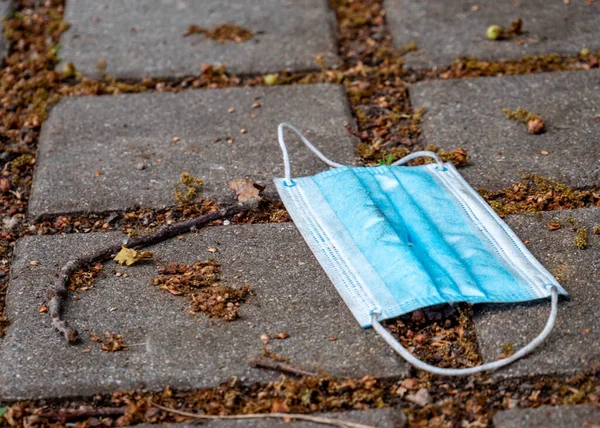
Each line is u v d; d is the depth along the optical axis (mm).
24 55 1548
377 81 1507
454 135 1441
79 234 1373
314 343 1300
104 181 1410
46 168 1423
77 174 1417
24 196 1417
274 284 1333
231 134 1449
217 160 1425
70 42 1555
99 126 1462
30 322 1315
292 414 1271
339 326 1308
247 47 1543
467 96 1478
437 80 1497
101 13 1593
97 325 1312
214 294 1326
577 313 1309
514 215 1374
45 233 1381
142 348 1300
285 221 1377
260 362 1289
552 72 1500
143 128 1459
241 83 1510
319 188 1387
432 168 1405
